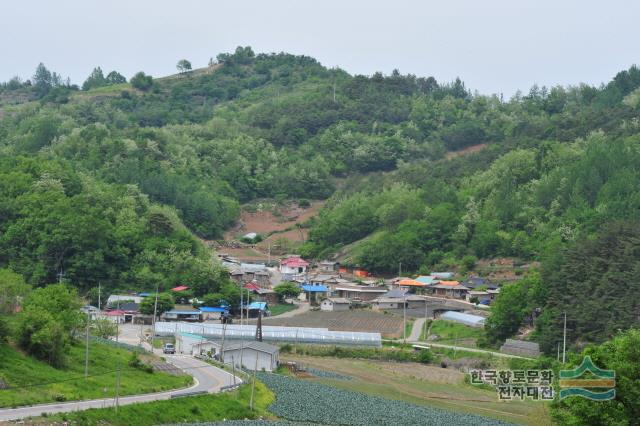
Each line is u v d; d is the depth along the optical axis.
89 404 92.81
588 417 89.75
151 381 112.56
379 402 124.62
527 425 115.00
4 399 88.31
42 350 107.19
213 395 109.81
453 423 113.94
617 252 179.25
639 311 160.62
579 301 169.88
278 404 117.25
